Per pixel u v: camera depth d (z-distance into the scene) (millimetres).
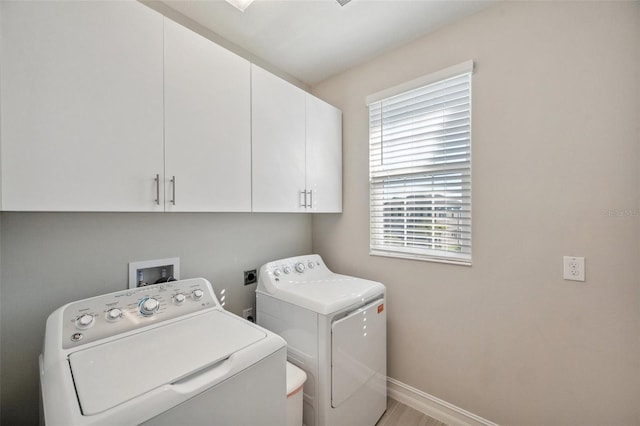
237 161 1385
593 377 1229
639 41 1123
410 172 1839
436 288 1707
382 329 1711
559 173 1303
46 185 842
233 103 1372
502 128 1457
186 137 1186
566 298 1291
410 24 1637
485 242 1521
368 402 1582
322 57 1982
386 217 1960
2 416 1031
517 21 1404
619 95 1163
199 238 1631
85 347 872
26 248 1077
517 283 1422
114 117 981
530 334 1386
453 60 1620
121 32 1003
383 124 1967
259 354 918
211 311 1213
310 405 1373
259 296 1701
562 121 1291
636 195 1136
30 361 1080
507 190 1446
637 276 1135
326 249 2318
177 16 1521
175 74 1153
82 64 914
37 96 829
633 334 1145
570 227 1276
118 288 1309
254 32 1701
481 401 1541
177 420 707
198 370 795
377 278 1994
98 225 1253
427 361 1746
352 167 2127
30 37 820
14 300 1053
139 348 889
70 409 618
